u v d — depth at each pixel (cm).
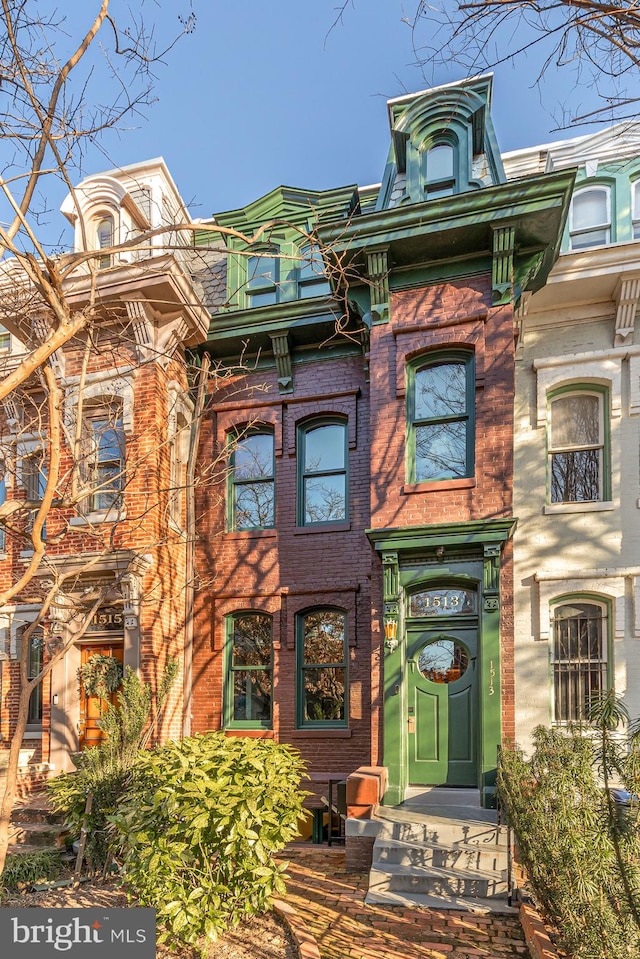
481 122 987
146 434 990
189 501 1068
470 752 841
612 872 362
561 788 444
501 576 852
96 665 986
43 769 972
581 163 1055
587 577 935
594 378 984
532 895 598
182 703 1040
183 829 507
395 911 621
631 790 336
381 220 904
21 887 679
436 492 890
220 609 1076
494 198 861
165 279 958
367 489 1047
